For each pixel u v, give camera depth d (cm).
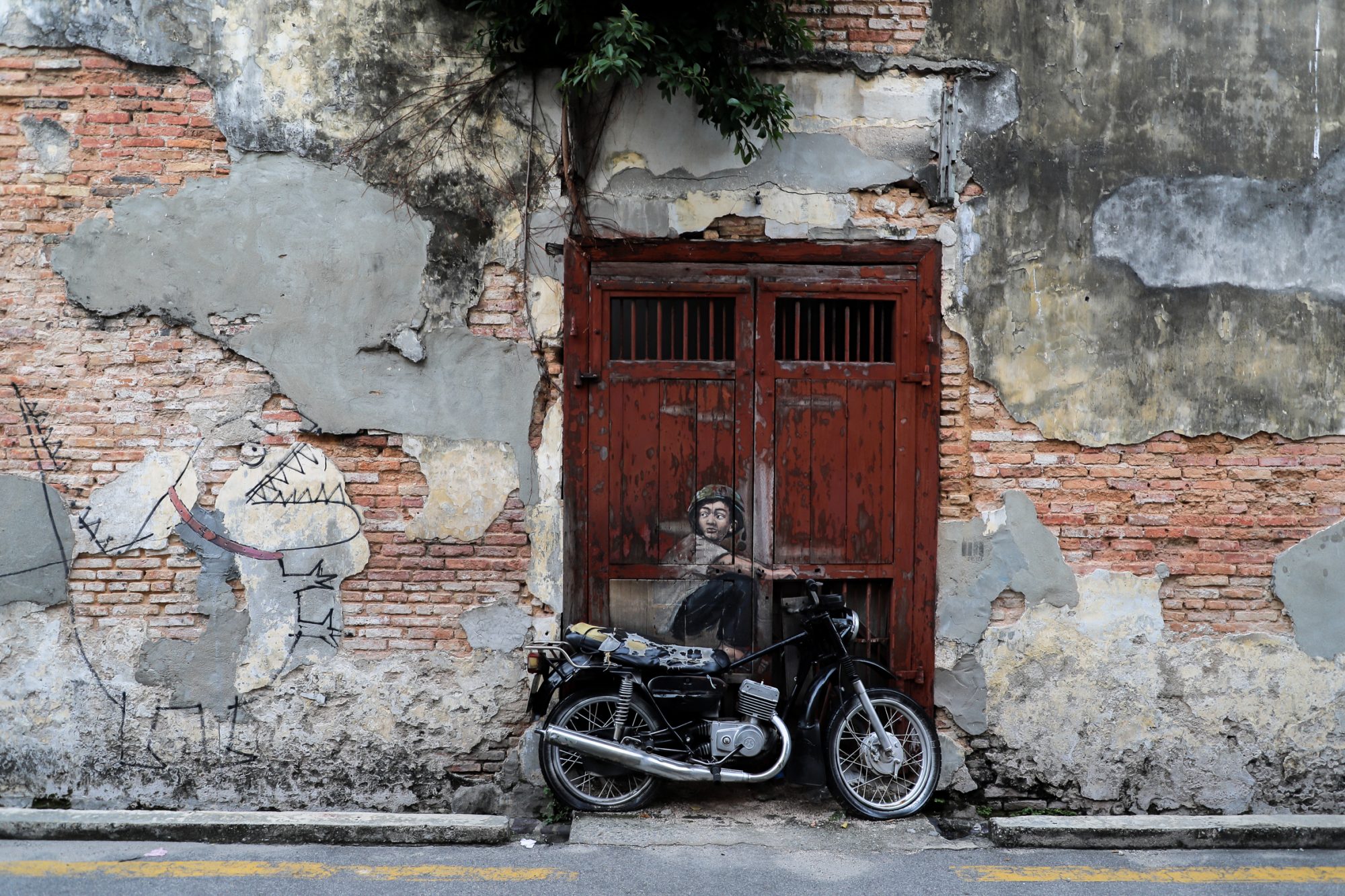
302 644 550
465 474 554
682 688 534
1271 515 565
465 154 552
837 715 538
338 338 550
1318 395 564
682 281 559
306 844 503
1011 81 564
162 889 443
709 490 563
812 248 561
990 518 567
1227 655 568
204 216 546
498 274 554
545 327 554
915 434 567
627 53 491
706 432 563
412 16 550
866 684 565
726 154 558
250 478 550
